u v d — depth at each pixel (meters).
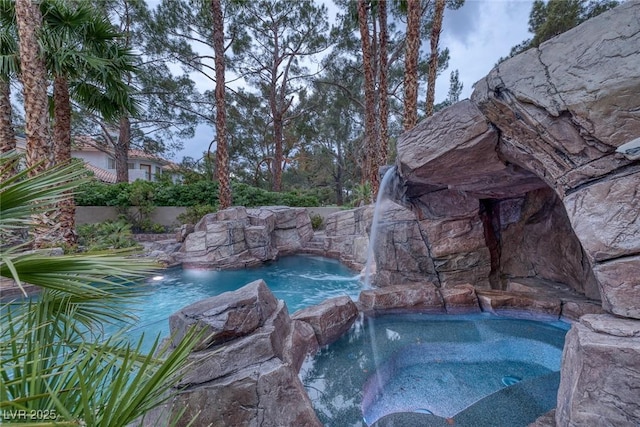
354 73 21.41
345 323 5.07
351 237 12.02
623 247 2.55
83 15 7.88
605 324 2.50
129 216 14.34
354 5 15.62
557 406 2.66
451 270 6.54
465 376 3.81
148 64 17.88
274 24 19.28
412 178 5.00
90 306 2.04
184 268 10.39
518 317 5.38
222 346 3.01
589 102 2.65
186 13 16.41
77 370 1.32
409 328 5.13
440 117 4.16
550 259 5.92
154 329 5.67
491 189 5.66
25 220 1.64
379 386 3.62
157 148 23.45
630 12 2.46
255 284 4.00
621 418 2.10
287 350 3.52
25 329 1.63
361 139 27.36
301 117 24.92
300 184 34.78
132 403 1.28
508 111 3.32
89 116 18.12
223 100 12.69
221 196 12.92
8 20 7.64
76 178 1.92
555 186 3.25
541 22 14.59
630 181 2.56
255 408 2.69
